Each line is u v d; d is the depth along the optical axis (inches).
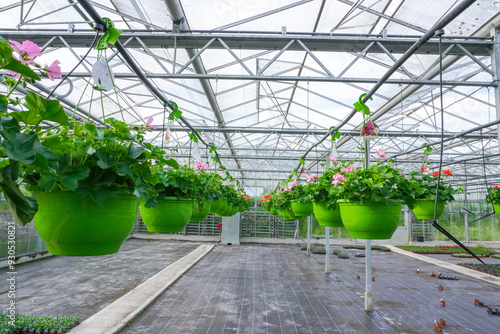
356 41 186.4
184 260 370.6
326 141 410.6
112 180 42.5
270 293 232.4
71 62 221.3
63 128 44.3
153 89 103.9
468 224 649.0
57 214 41.6
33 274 293.4
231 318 177.8
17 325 149.5
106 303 205.6
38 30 191.2
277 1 170.1
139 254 429.4
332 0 171.6
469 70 235.5
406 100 285.1
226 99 294.2
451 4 162.7
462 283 276.4
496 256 454.9
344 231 633.6
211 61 227.0
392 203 76.0
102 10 179.9
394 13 179.6
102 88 50.6
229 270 319.9
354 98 286.8
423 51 192.2
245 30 196.5
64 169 38.2
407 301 216.5
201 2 168.4
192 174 97.2
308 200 148.1
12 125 31.0
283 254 452.1
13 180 29.8
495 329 165.2
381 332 160.2
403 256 460.8
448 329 165.0
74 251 43.9
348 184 81.9
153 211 78.5
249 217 636.1
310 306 201.9
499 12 167.8
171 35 179.6
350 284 265.9
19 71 30.6
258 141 454.9
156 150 49.3
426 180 134.6
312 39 184.7
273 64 244.7
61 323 155.8
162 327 163.2
